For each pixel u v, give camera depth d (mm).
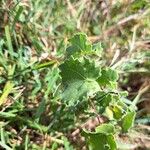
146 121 246
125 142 241
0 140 215
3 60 237
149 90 262
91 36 281
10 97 227
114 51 274
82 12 284
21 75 236
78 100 196
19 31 257
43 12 268
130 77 269
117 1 295
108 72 199
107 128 192
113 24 289
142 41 283
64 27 274
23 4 259
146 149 243
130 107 235
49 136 226
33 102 235
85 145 231
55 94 227
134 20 292
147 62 272
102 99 208
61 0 277
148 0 298
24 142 223
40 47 254
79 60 194
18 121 225
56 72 232
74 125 234
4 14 257
